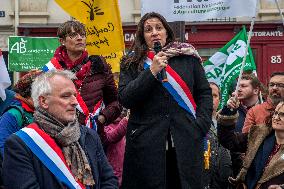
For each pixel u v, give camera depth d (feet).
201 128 18.94
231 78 32.14
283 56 61.05
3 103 23.99
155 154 18.62
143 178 18.76
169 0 27.96
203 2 27.84
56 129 16.38
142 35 19.76
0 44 64.69
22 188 15.80
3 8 64.59
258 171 20.61
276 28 61.11
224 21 60.75
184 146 18.66
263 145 20.77
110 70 22.95
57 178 16.15
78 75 22.13
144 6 28.07
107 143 23.94
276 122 20.21
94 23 29.19
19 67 47.26
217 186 23.99
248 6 27.27
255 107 25.27
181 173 18.51
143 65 19.26
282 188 19.79
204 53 61.31
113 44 29.14
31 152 16.19
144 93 18.49
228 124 21.45
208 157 22.62
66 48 22.61
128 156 19.13
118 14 29.14
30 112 20.31
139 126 18.95
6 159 16.22
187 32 61.11
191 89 19.13
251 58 32.30
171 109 18.83
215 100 26.55
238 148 21.67
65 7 29.19
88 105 22.13
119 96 19.16
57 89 16.31
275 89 23.20
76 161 16.53
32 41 47.11
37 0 64.54
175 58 19.20
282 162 20.18
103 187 17.16
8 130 19.81
